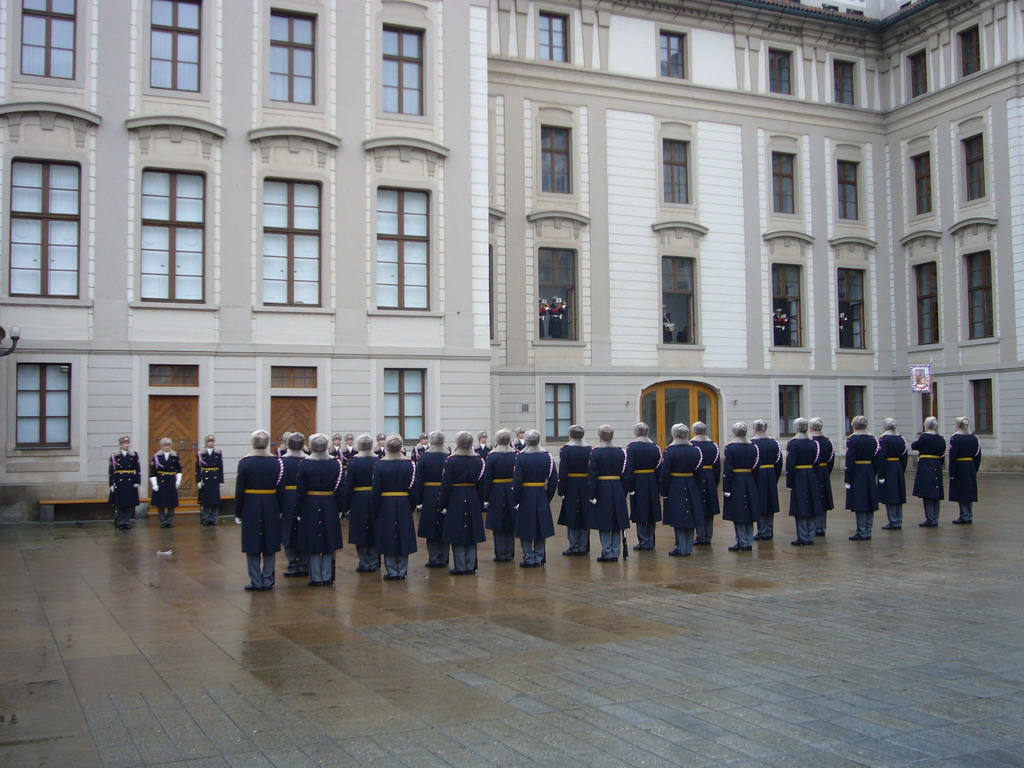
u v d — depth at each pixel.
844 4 37.09
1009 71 31.66
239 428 22.78
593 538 17.53
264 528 11.70
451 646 8.66
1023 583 11.79
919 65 35.19
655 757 5.73
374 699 6.97
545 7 31.08
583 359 30.77
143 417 22.00
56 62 21.92
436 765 5.62
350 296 23.91
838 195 35.34
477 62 25.58
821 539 16.53
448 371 24.73
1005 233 31.94
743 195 33.50
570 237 30.78
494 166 29.98
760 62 34.12
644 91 32.09
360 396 23.88
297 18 24.06
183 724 6.40
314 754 5.82
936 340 34.44
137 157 22.27
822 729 6.23
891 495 17.05
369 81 24.44
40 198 21.67
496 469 14.16
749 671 7.68
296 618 10.03
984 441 32.59
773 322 33.84
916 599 10.78
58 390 21.56
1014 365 31.62
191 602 11.02
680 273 32.66
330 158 23.91
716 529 18.53
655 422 31.88
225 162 23.02
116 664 8.03
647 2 32.19
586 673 7.66
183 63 22.98
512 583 12.27
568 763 5.65
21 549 16.12
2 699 6.99
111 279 21.91
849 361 35.03
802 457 15.67
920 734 6.12
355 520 13.03
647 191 32.00
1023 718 6.44
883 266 35.88
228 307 22.84
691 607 10.45
